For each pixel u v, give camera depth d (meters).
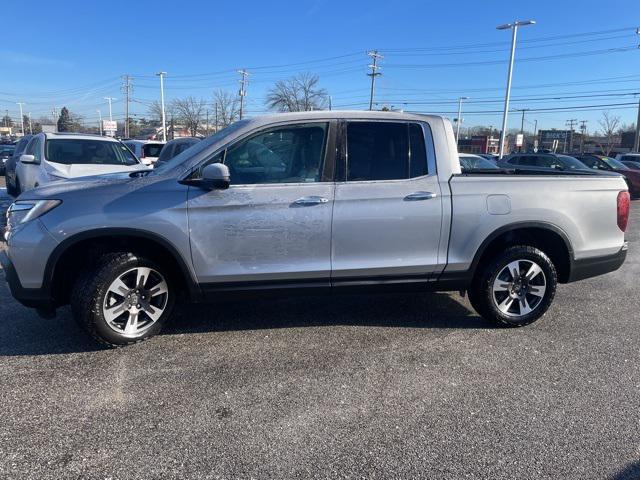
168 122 77.38
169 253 3.88
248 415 3.08
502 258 4.38
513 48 33.91
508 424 3.03
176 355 3.89
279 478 2.53
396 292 4.33
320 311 4.93
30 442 2.77
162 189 3.84
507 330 4.55
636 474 2.59
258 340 4.21
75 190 3.84
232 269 3.96
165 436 2.85
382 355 3.96
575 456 2.73
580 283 6.30
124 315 3.96
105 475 2.53
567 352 4.09
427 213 4.14
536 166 16.23
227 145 3.94
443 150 4.25
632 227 11.22
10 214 3.85
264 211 3.91
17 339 4.13
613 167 16.69
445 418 3.08
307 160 4.04
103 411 3.09
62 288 3.93
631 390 3.46
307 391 3.37
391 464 2.64
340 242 4.05
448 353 4.02
